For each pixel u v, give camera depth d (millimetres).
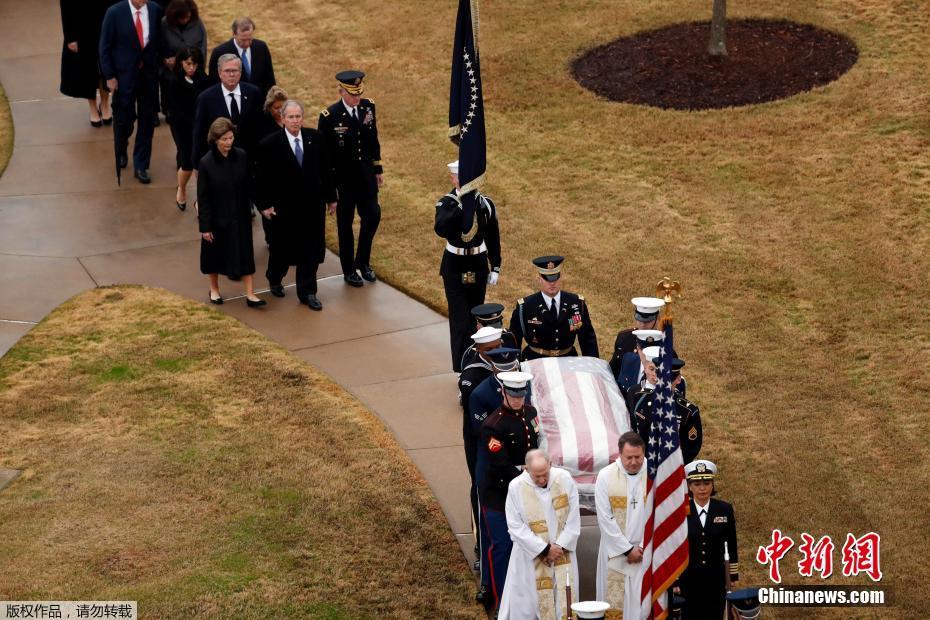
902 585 34969
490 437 33000
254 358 45969
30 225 56094
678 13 71500
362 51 72000
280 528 36188
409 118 65188
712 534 31938
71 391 43438
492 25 72312
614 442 33125
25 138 64750
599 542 36406
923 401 42812
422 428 42031
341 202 50719
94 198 58719
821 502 38250
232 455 39750
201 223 48281
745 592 31078
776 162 57875
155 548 34938
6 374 44469
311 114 65438
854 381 44062
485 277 44125
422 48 71812
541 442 33469
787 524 37375
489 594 34062
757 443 41000
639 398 34812
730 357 45500
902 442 40844
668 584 30578
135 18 57781
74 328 47906
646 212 55438
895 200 54312
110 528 35781
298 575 34250
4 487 37750
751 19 69938
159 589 33062
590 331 39938
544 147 61156
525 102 64875
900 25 67562
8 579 33156
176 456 39562
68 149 63594
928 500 38219
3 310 49094
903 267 50094
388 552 35719
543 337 39500
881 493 38594
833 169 56812
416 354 46812
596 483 32312
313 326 48719
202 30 57844
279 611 32656
